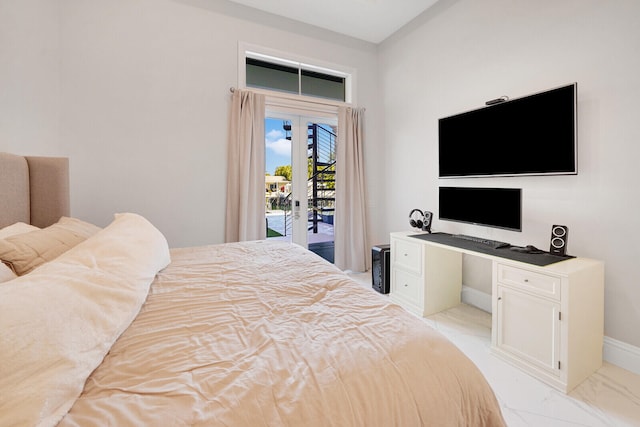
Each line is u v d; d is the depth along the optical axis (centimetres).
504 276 186
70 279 82
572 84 186
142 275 109
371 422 63
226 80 297
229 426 56
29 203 171
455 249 223
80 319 73
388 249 308
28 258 107
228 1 296
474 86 262
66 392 58
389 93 367
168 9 272
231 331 90
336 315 99
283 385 66
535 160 208
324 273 145
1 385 53
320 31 344
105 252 107
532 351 172
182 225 284
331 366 72
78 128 243
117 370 71
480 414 75
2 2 167
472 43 262
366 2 298
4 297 64
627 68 171
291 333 87
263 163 311
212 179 295
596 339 173
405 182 346
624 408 146
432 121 307
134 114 262
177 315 100
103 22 249
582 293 163
